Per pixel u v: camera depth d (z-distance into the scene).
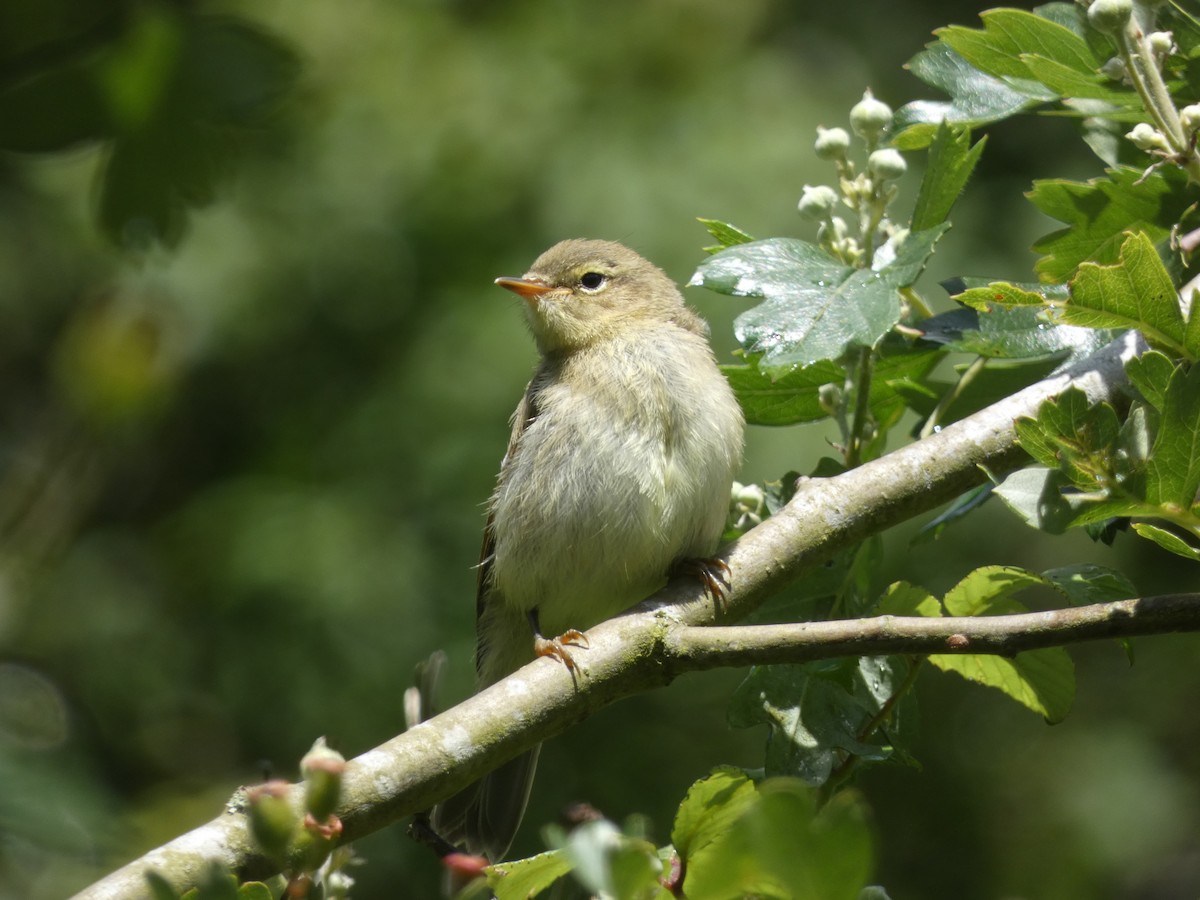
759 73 18.09
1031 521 4.62
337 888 5.23
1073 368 6.13
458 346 17.00
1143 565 15.16
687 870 4.18
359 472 16.83
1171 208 6.21
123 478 17.69
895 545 15.16
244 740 15.84
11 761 5.13
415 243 17.89
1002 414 6.14
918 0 18.78
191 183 6.25
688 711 15.88
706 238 16.80
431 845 5.51
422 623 15.88
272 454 17.34
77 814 5.11
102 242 6.29
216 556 16.72
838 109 17.89
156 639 16.45
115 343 7.55
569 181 17.50
